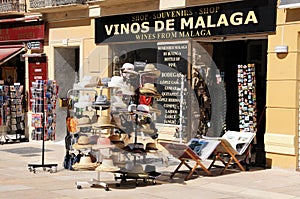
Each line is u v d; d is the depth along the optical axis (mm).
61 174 10617
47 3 16047
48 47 16625
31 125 16500
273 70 11133
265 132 11344
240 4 11703
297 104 10852
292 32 10789
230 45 12898
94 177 10234
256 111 11797
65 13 16000
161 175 10430
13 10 17203
